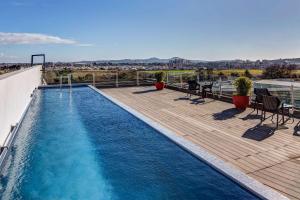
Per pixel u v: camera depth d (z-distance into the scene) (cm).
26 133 741
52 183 442
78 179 451
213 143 560
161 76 1499
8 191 417
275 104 669
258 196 342
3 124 559
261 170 424
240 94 902
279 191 358
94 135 689
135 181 429
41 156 565
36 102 1250
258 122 719
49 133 737
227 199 354
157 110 918
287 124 691
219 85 1172
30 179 458
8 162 526
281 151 503
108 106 1073
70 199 391
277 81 1378
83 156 555
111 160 518
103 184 431
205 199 359
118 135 679
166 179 422
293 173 410
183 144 529
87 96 1412
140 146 573
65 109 1077
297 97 861
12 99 684
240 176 384
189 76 1505
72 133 731
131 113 815
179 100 1118
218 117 791
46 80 2022
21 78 873
